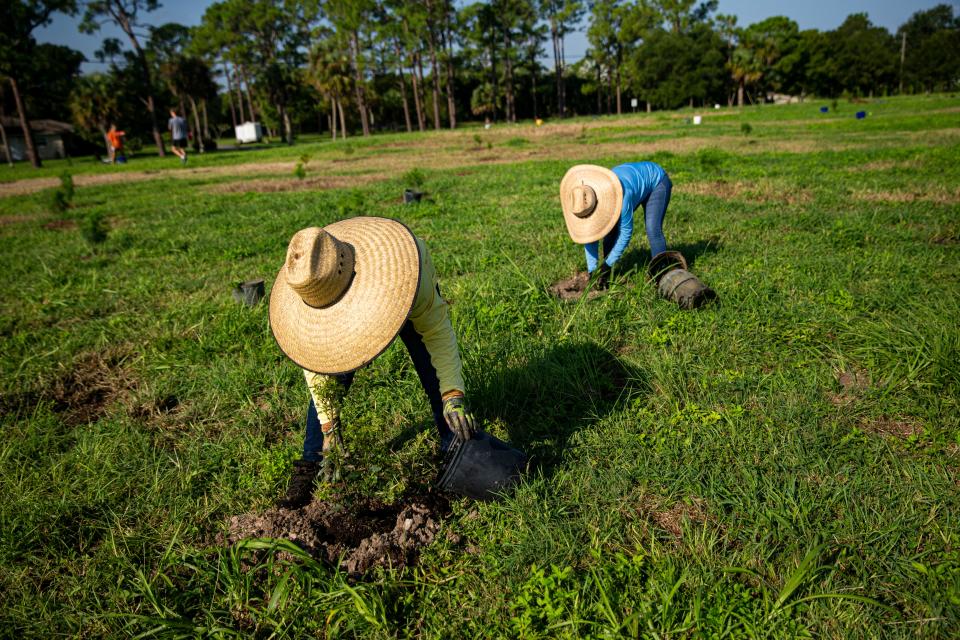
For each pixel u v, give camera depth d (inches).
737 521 104.6
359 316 93.0
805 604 88.2
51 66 1571.1
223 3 2576.3
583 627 87.9
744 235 282.0
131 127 1988.2
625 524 107.0
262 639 91.1
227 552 105.0
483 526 109.7
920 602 87.3
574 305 201.2
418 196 442.0
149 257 329.4
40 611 97.0
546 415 141.8
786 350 163.2
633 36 3134.8
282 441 140.9
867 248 247.4
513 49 3026.6
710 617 85.9
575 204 201.2
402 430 138.8
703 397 142.4
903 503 105.6
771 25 3302.2
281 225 389.1
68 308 243.0
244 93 3759.8
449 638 89.4
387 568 101.1
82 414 163.3
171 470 130.3
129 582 101.9
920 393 137.1
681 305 189.9
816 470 115.8
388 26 2417.6
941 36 3543.3
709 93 3036.4
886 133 815.7
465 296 218.7
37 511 117.6
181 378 176.2
